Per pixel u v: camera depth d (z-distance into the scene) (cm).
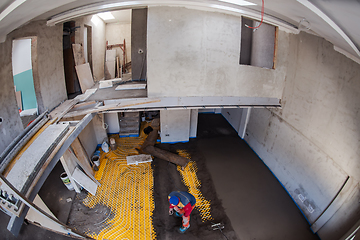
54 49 618
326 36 445
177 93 638
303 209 655
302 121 645
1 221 232
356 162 467
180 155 927
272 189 754
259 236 591
